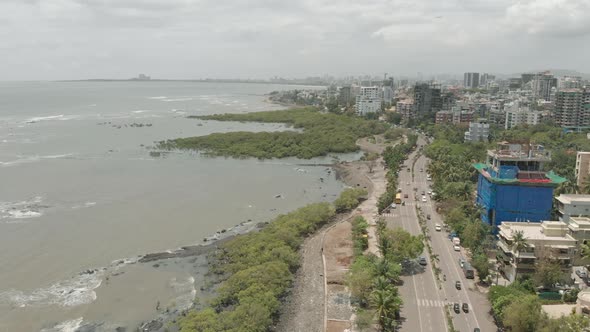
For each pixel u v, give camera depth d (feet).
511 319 307.17
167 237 531.91
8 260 463.83
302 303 387.14
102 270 447.83
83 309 378.32
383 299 322.75
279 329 350.43
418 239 444.55
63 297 397.39
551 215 506.48
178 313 371.56
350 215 616.80
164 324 356.38
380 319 322.75
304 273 441.27
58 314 370.94
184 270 449.48
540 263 382.22
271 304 359.25
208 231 554.05
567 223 467.93
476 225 474.08
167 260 471.21
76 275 436.76
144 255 482.69
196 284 421.18
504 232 420.77
